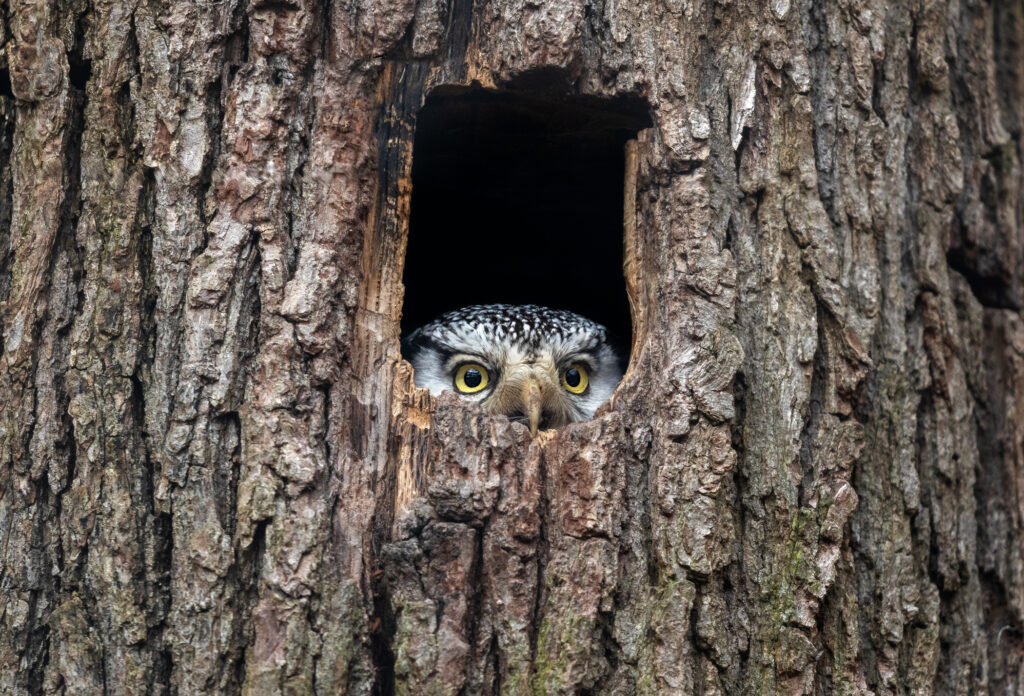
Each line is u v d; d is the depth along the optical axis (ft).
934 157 22.29
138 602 17.99
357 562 18.16
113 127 19.53
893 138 21.58
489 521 18.75
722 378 19.34
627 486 19.25
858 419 20.29
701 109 20.59
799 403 19.66
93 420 18.60
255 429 18.35
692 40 20.80
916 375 21.06
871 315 20.40
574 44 20.11
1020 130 26.37
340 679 17.44
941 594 20.93
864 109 21.39
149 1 19.69
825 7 21.53
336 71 19.98
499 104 22.22
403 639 17.74
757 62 20.92
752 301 20.11
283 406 18.44
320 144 19.66
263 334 18.78
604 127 23.44
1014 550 22.66
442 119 23.17
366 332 19.76
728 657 18.61
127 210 19.21
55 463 18.76
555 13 20.10
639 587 18.81
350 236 19.65
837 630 19.12
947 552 20.77
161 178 19.22
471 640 18.25
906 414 20.56
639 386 19.75
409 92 20.54
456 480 18.83
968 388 22.45
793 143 20.71
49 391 18.94
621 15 20.62
